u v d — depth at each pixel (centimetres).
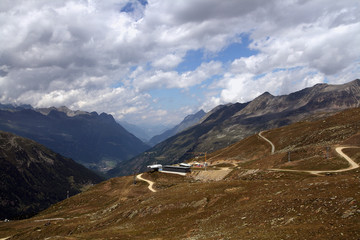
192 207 7300
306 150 13750
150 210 7931
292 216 4188
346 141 13012
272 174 10069
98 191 17025
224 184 8562
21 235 11075
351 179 5184
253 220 4691
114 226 8031
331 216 3672
